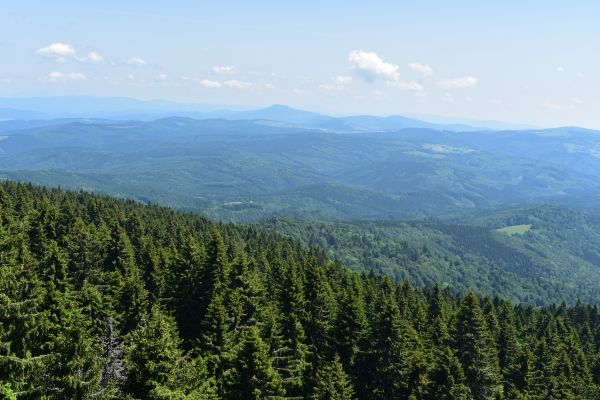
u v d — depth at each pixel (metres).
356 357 59.34
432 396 57.19
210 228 171.62
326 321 65.31
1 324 27.22
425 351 68.31
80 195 174.12
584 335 116.75
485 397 60.00
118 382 34.44
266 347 43.44
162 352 33.72
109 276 71.00
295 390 55.12
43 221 86.88
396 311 57.78
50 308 35.28
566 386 69.62
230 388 42.44
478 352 61.62
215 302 57.16
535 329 110.19
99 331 54.91
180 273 75.56
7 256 47.22
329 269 106.94
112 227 93.50
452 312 95.06
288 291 68.00
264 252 138.50
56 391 29.38
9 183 159.50
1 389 25.48
